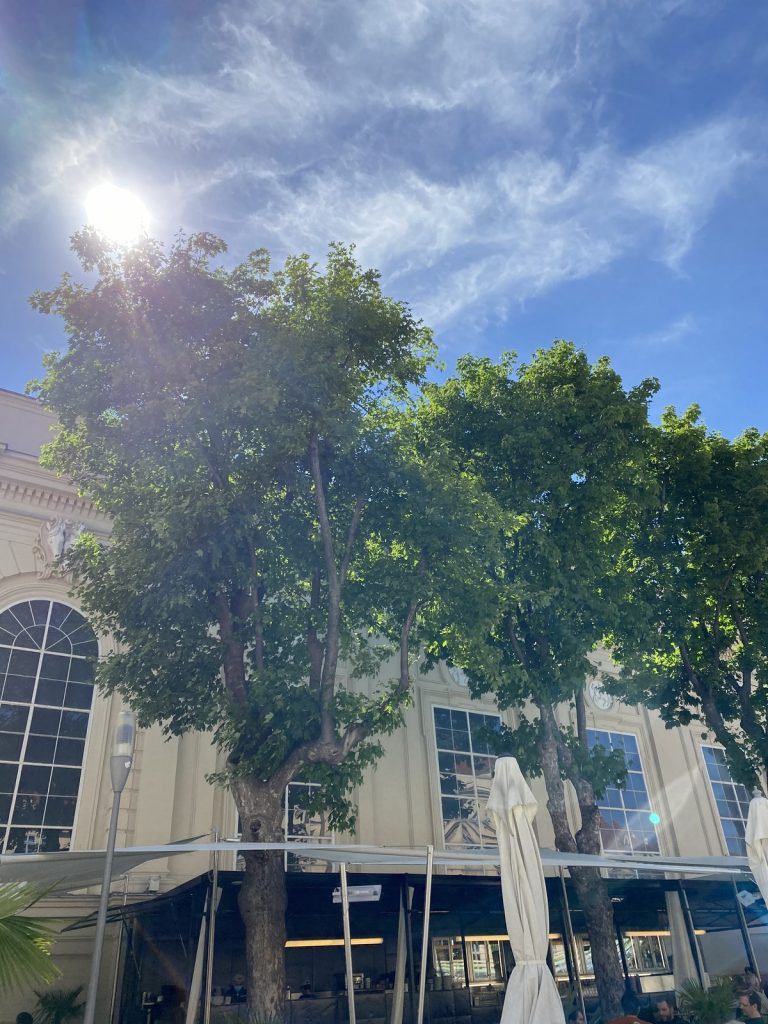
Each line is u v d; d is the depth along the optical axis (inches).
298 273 529.0
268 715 438.6
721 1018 524.4
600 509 622.8
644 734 1036.5
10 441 723.4
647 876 714.2
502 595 530.3
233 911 538.6
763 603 700.7
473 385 676.1
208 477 494.0
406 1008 614.2
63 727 643.5
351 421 474.3
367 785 752.3
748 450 737.0
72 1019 535.8
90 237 462.6
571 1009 588.7
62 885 447.2
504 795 333.7
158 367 464.1
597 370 678.5
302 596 571.2
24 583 674.2
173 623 487.2
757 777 677.9
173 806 647.8
